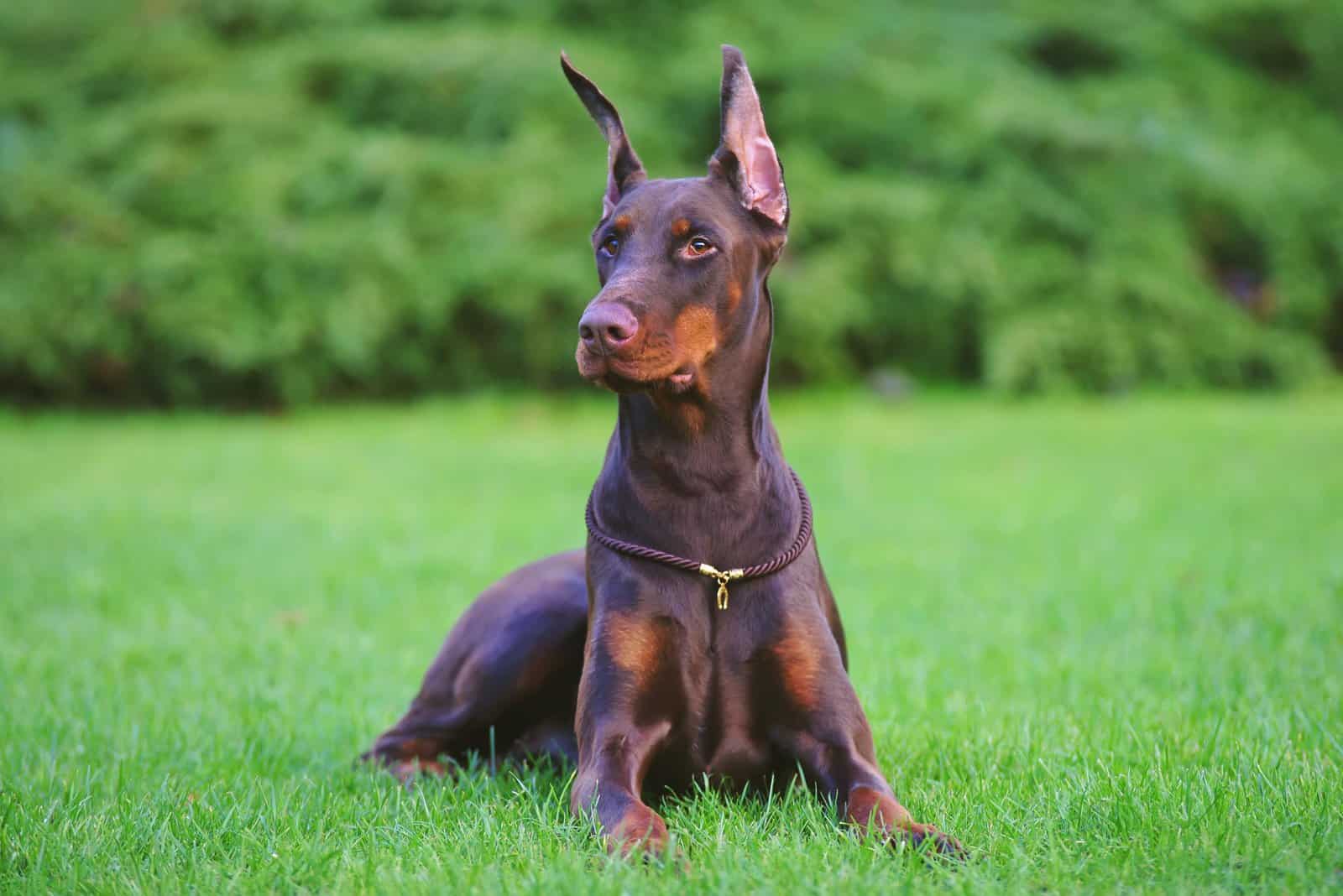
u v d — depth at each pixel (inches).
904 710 208.5
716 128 853.8
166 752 190.2
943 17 936.9
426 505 481.1
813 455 607.5
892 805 140.9
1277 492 481.1
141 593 336.5
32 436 693.9
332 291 777.6
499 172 814.5
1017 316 828.6
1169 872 126.3
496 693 179.2
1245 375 887.7
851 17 907.4
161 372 786.8
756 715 157.2
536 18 884.6
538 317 800.9
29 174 800.9
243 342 754.2
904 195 812.0
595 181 814.5
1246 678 222.7
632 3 895.7
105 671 253.3
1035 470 559.2
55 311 758.5
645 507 156.1
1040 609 297.0
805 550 162.7
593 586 160.7
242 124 837.2
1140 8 975.6
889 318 841.5
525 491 514.6
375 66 851.4
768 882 122.9
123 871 133.2
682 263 151.7
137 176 807.1
